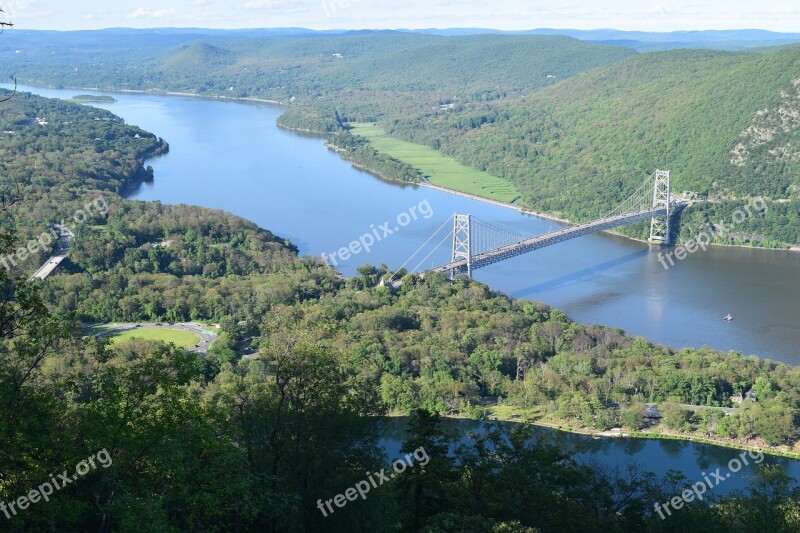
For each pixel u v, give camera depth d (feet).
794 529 191.11
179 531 142.20
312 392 194.08
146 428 157.17
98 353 179.63
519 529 166.50
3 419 150.71
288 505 173.99
